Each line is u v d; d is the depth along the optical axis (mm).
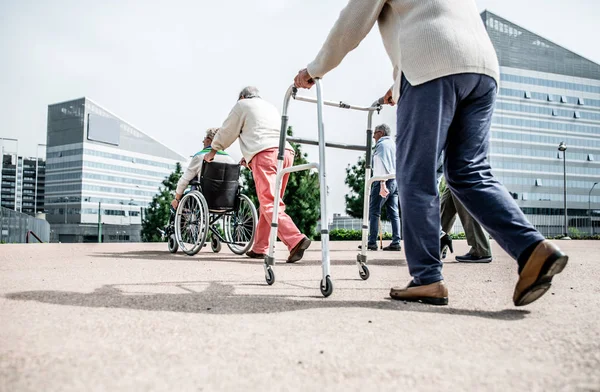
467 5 2238
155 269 3713
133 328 1599
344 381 1108
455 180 2201
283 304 2076
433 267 2152
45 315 1799
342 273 3574
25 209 180500
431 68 2100
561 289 2666
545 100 90625
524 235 1945
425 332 1563
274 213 2838
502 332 1571
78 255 5562
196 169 5973
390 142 6781
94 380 1104
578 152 91562
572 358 1286
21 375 1133
